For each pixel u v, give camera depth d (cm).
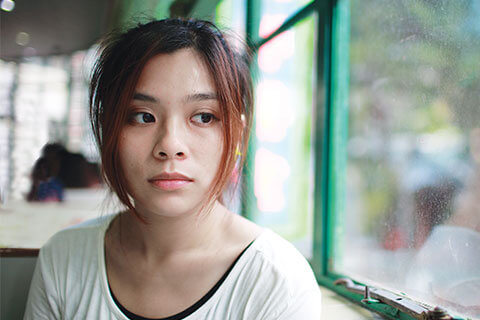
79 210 99
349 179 85
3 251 87
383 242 72
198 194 48
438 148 59
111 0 105
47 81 100
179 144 45
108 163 50
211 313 51
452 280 54
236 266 52
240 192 119
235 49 56
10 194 96
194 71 47
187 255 54
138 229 57
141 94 46
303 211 99
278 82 109
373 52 77
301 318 50
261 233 57
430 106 61
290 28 101
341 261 83
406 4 67
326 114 85
